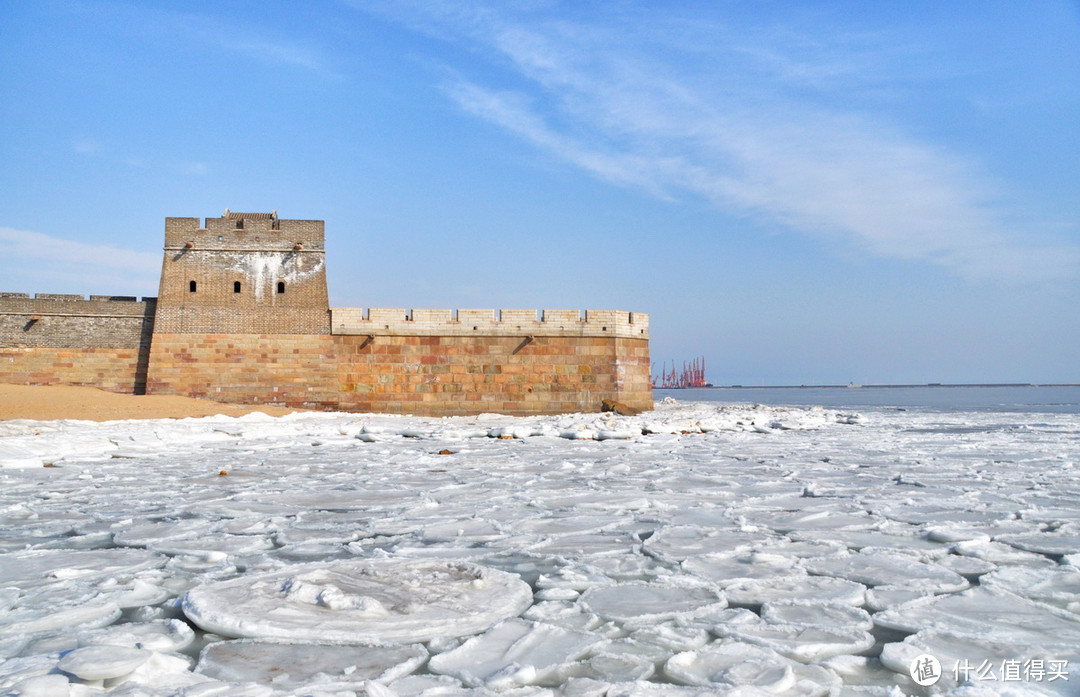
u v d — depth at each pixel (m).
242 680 4.98
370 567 7.49
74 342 31.16
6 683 4.66
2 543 8.90
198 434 20.75
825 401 83.69
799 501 11.13
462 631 5.87
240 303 31.28
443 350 31.39
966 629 5.86
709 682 4.92
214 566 7.77
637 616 6.16
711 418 26.41
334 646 5.63
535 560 8.05
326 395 31.09
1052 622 6.02
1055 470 14.05
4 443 17.45
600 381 31.39
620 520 9.92
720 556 8.03
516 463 15.84
